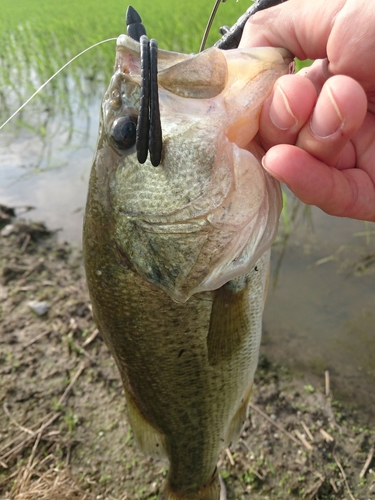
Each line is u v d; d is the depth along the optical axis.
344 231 0.47
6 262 0.48
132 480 0.30
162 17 1.23
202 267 0.14
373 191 0.16
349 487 0.28
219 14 1.06
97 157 0.15
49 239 0.53
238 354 0.19
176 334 0.18
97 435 0.32
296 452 0.30
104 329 0.19
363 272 0.42
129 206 0.15
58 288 0.45
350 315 0.38
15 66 1.09
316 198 0.14
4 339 0.39
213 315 0.17
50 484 0.29
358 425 0.31
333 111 0.11
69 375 0.36
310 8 0.14
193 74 0.13
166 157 0.13
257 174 0.14
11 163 0.71
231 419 0.22
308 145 0.12
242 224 0.14
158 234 0.14
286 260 0.45
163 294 0.17
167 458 0.24
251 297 0.18
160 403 0.20
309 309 0.39
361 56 0.13
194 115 0.13
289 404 0.32
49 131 0.81
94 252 0.17
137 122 0.13
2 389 0.35
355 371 0.34
